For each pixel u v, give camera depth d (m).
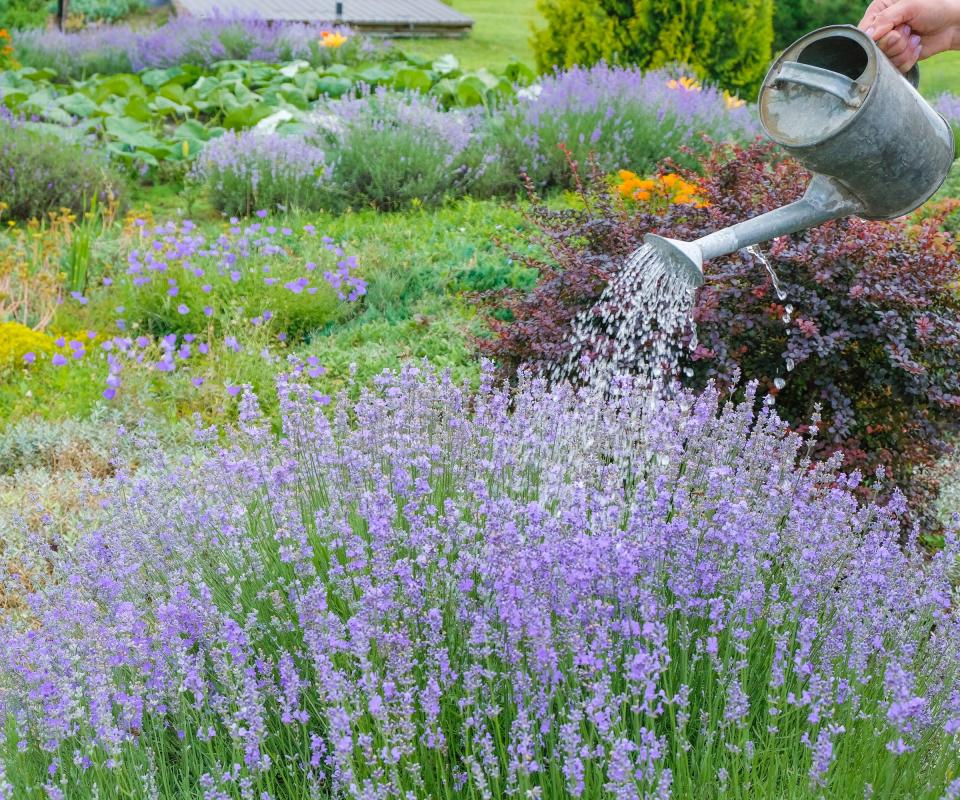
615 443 3.59
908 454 4.58
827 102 2.68
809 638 2.61
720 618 2.72
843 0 16.86
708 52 12.79
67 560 3.42
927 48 3.02
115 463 4.28
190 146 11.00
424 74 13.10
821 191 2.83
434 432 3.76
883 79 2.61
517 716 2.43
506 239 7.88
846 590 2.90
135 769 2.56
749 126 11.01
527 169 9.91
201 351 6.35
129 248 7.80
